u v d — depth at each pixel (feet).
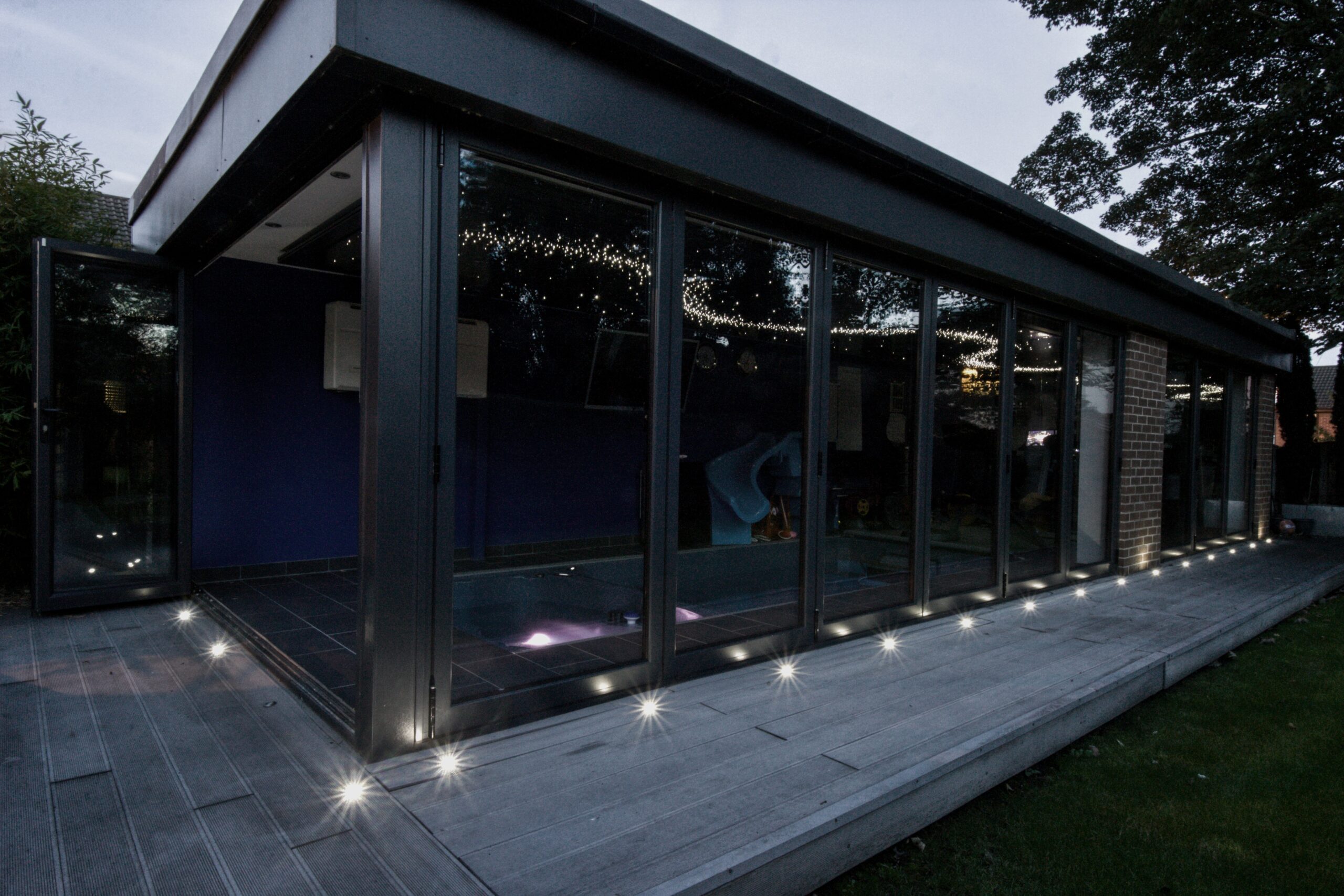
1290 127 33.35
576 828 6.05
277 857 5.58
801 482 11.81
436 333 7.63
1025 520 16.79
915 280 13.75
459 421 12.48
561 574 11.48
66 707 8.66
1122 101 44.62
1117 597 16.80
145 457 14.05
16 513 14.11
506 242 10.36
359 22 6.47
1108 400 19.52
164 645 11.27
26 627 12.30
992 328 15.56
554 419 12.43
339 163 9.17
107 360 13.55
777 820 6.20
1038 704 9.32
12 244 13.24
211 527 15.85
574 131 8.13
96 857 5.57
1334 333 33.65
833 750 7.77
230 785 6.75
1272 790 8.50
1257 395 28.94
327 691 8.86
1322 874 6.77
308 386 17.04
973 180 13.23
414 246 7.41
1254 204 39.91
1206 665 13.37
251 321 16.19
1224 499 26.63
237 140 8.98
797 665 11.12
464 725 7.94
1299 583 18.94
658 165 9.16
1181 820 7.79
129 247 16.29
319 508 17.29
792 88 10.03
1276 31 34.30
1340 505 38.40
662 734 8.21
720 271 10.77
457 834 5.93
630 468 10.52
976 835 7.43
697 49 8.80
